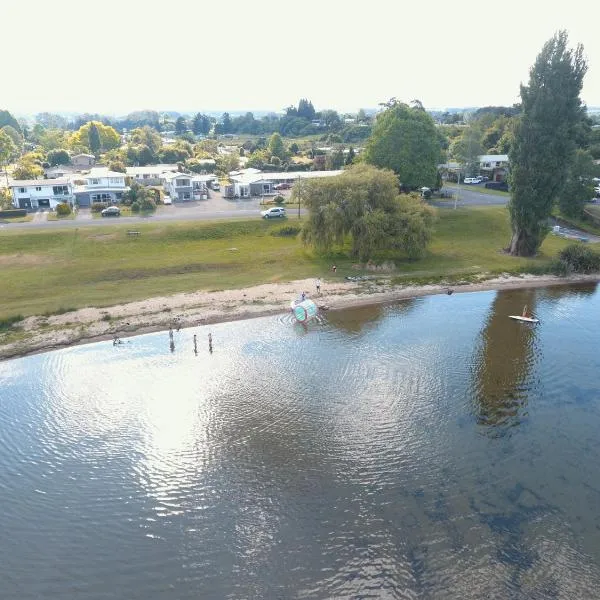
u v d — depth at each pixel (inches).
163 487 1235.9
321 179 2849.4
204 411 1534.2
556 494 1200.8
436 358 1851.6
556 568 1011.3
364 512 1148.5
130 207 3939.5
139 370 1753.2
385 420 1483.8
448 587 975.6
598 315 2260.1
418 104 4493.1
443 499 1183.6
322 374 1738.4
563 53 2576.3
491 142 6914.4
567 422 1480.1
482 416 1505.9
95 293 2335.1
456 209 3779.5
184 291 2391.7
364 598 959.0
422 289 2502.5
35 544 1082.7
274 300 2320.4
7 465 1312.7
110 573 1018.1
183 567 1027.9
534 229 2910.9
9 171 6289.4
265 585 986.7
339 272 2684.5
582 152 3659.0
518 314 2253.9
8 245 2888.8
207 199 4372.5
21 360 1787.6
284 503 1179.3
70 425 1470.2
